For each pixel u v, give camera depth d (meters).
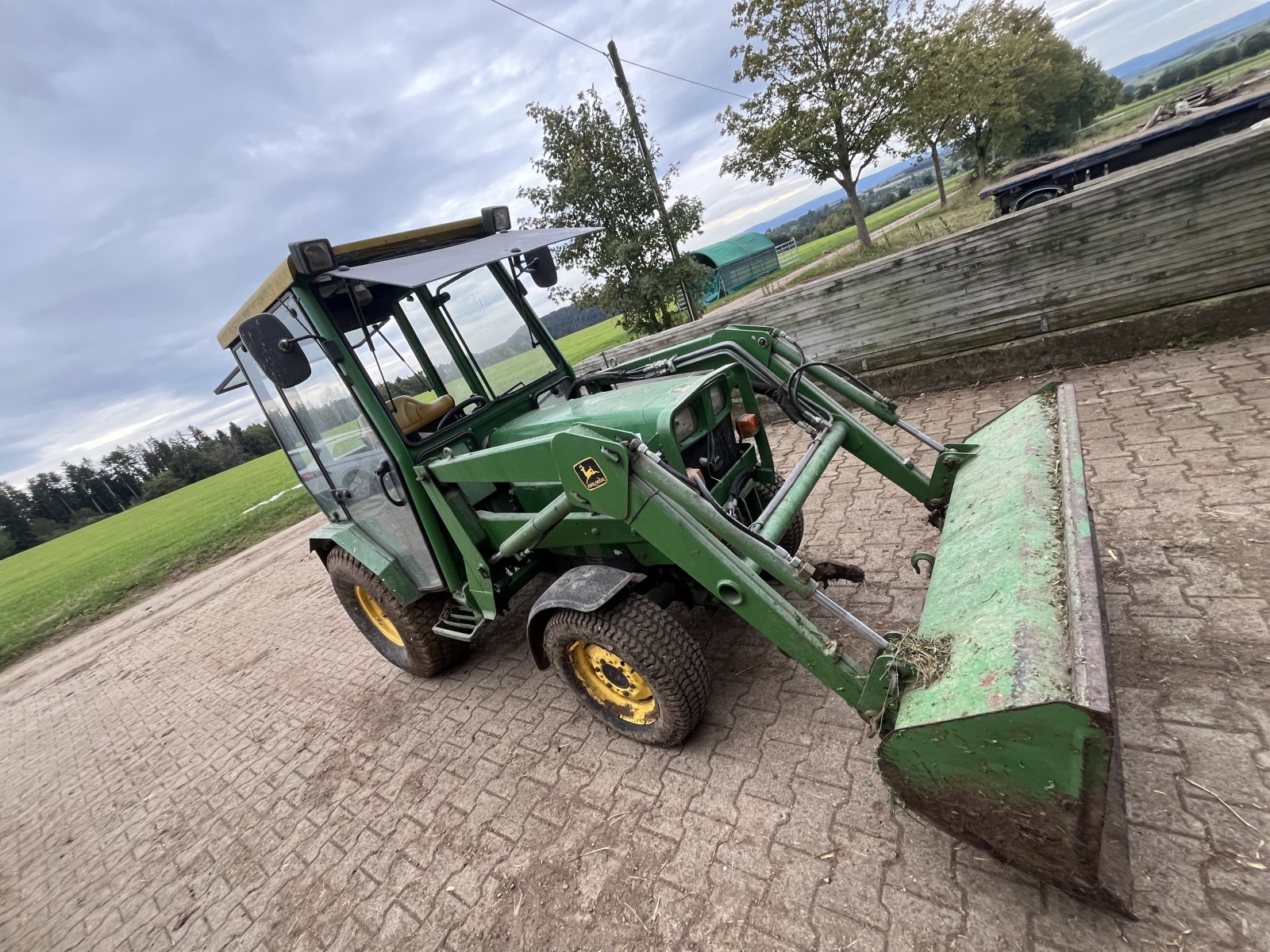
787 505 2.26
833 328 5.93
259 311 3.01
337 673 4.57
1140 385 4.17
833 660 1.90
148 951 2.62
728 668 2.94
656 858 2.16
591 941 1.98
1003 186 10.63
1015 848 1.53
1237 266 4.21
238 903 2.69
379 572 3.38
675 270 10.38
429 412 3.26
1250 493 2.83
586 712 3.07
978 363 5.29
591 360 7.51
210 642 6.51
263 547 10.62
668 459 2.33
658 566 2.79
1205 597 2.39
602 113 9.75
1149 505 2.99
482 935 2.13
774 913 1.85
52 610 11.95
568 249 10.41
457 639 3.29
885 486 4.20
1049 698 1.31
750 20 13.97
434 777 3.01
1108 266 4.62
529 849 2.40
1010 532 1.93
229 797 3.47
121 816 3.72
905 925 1.71
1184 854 1.66
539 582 4.39
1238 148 3.95
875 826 2.00
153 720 5.02
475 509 2.99
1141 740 1.97
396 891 2.44
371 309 3.19
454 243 3.15
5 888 3.46
